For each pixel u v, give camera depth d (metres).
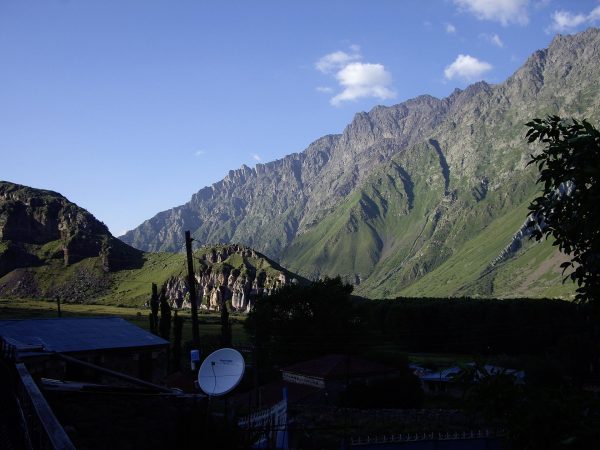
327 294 106.38
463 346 147.00
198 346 45.31
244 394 71.62
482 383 11.04
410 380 76.88
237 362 27.70
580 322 130.50
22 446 10.16
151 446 19.22
